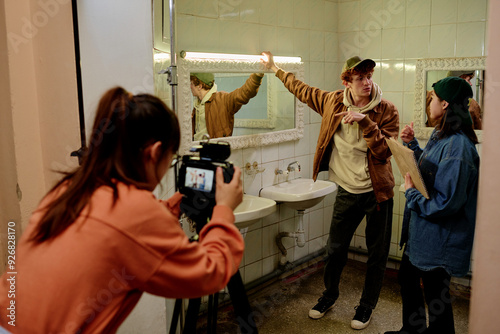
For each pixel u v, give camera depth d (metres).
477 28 2.68
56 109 1.76
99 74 1.73
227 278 0.91
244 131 2.78
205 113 2.52
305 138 3.25
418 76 2.91
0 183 1.75
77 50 1.66
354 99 2.52
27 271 0.84
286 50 2.97
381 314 2.78
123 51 1.70
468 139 1.77
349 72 2.47
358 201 2.62
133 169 0.89
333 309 2.85
